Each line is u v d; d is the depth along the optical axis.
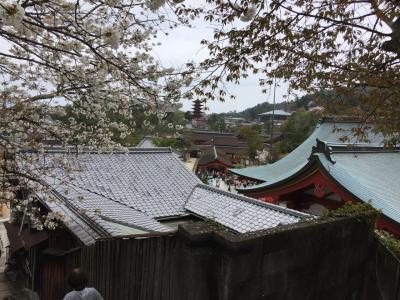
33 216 6.58
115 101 5.34
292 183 10.32
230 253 2.98
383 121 4.83
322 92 5.48
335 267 3.84
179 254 3.25
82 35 3.55
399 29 3.75
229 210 8.82
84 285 3.89
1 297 8.56
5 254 11.57
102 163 10.98
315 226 3.61
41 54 4.57
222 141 59.16
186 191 11.00
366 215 4.12
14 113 4.94
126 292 3.98
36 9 3.84
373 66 4.48
